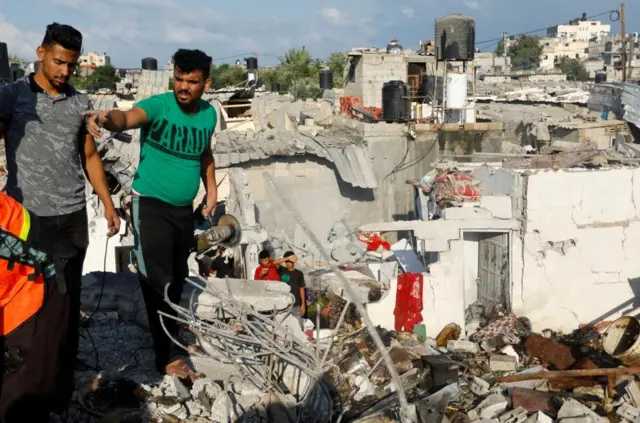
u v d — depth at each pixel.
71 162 4.25
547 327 13.80
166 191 4.70
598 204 13.65
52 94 4.12
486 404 9.43
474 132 21.03
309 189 19.67
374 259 15.50
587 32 165.50
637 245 13.77
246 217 13.36
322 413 4.81
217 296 4.95
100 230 11.66
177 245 4.91
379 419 5.20
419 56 27.94
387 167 20.52
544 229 13.60
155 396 4.73
